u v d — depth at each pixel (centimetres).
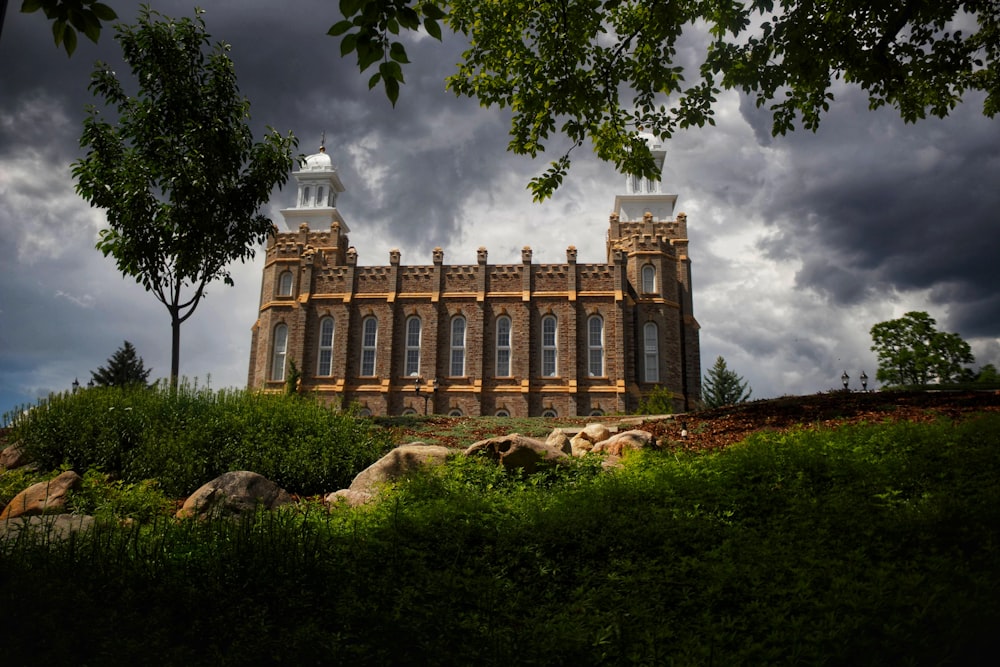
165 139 1905
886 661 501
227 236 2094
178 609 564
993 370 4712
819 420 1591
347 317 4772
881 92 1384
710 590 607
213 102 2011
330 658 506
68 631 511
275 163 2119
